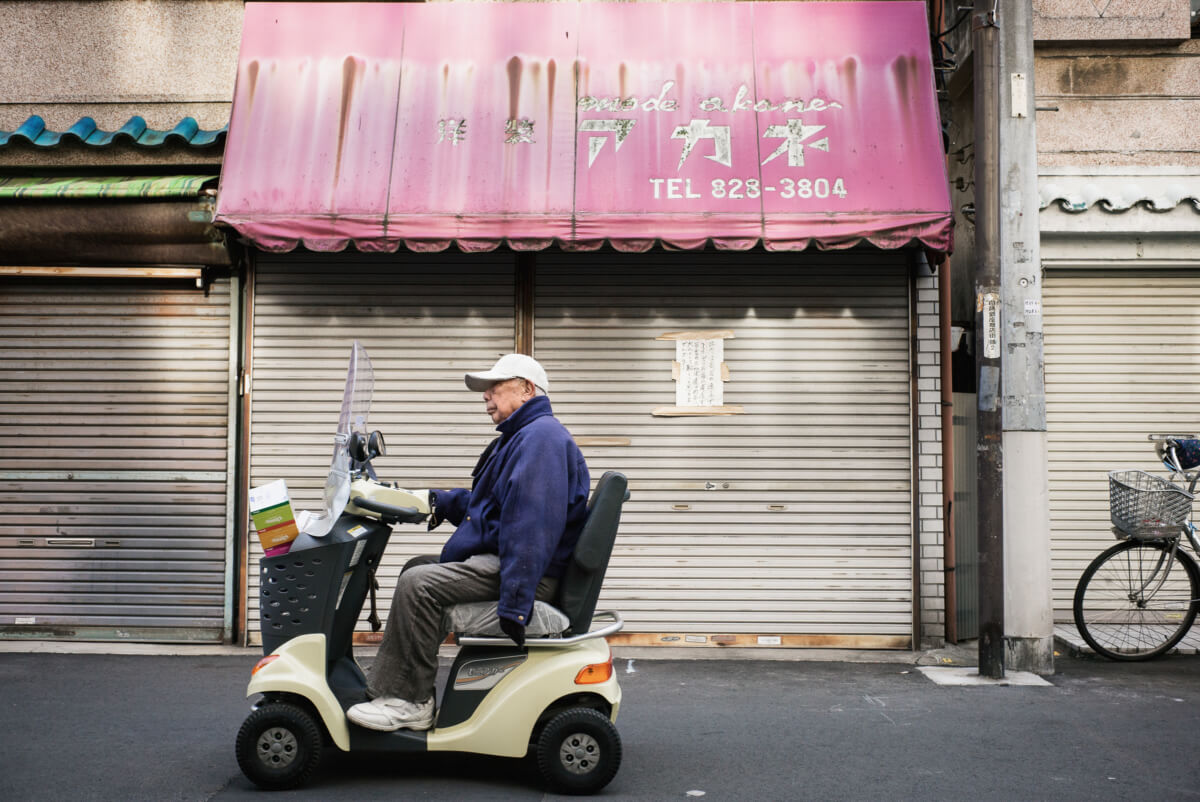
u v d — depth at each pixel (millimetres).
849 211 6324
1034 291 6238
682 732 4922
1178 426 7738
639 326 6922
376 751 4023
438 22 6965
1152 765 4410
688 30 6918
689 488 6887
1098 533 7734
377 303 6961
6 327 7020
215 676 6035
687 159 6516
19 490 6984
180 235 6680
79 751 4520
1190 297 7766
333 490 4199
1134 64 7859
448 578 4020
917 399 6887
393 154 6562
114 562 6973
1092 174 7801
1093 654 6656
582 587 4129
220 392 6977
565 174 6477
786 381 6906
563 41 6887
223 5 7453
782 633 6852
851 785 4137
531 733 4141
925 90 6703
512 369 4320
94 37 7500
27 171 7086
